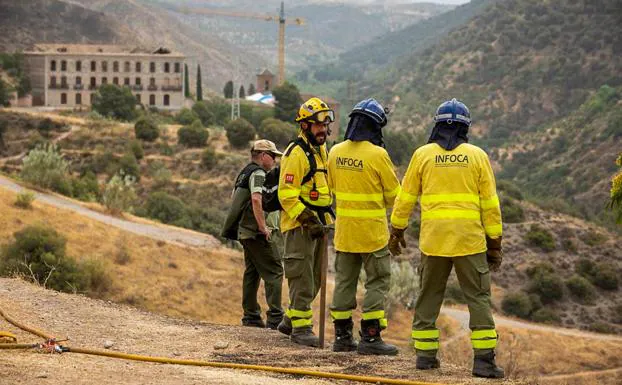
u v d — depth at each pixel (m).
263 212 11.89
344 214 9.80
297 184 10.14
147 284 38.47
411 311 51.78
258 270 12.40
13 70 146.75
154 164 102.44
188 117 127.75
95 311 11.32
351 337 10.19
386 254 9.88
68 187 57.91
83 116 120.44
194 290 39.88
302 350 10.09
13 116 111.56
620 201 16.11
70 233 42.41
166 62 143.00
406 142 122.12
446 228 8.58
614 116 190.75
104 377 7.45
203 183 99.69
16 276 13.59
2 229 40.69
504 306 81.81
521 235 97.81
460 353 33.88
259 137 115.12
